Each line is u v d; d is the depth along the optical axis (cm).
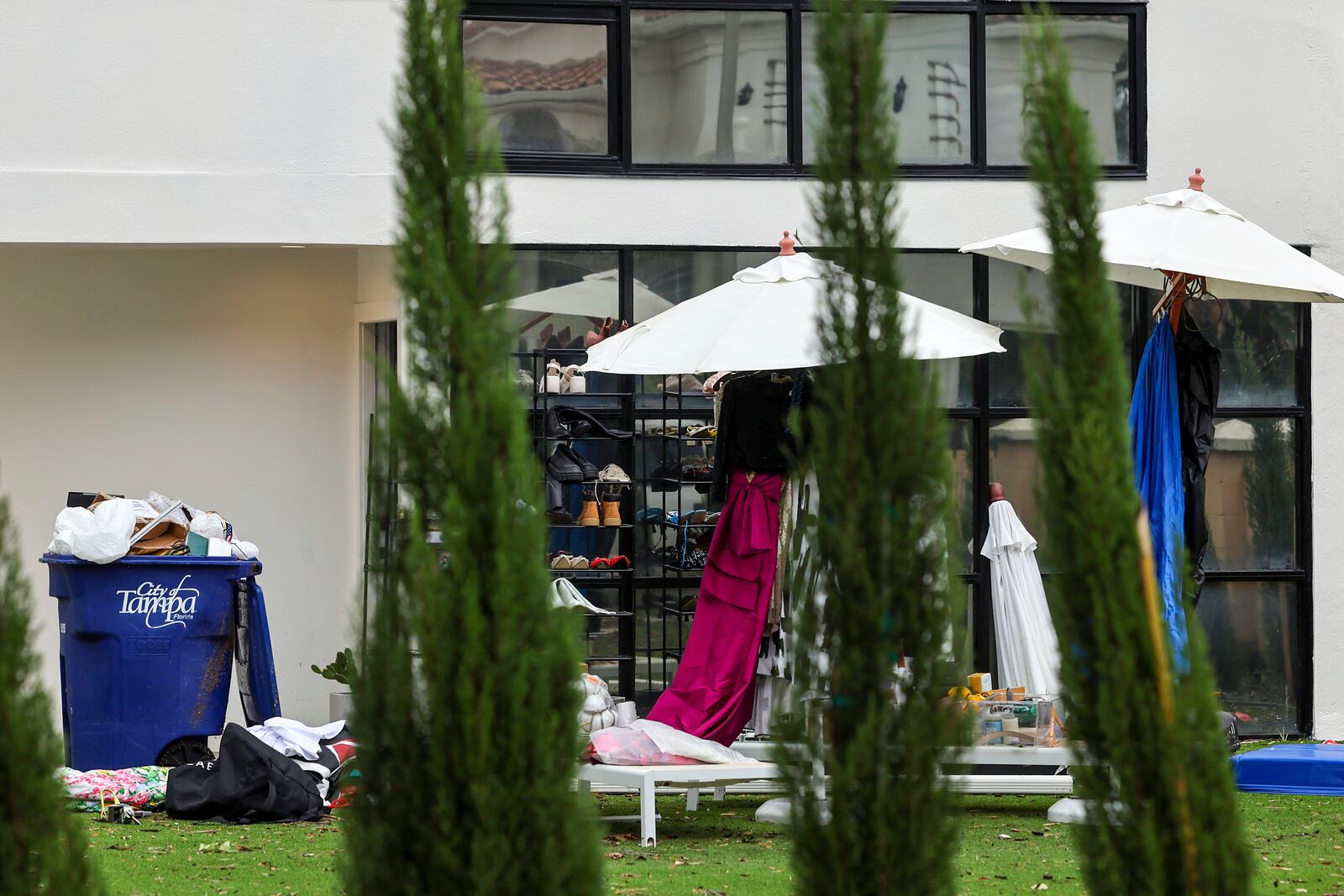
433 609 718
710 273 2264
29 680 706
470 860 713
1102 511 768
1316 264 1730
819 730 778
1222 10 2327
